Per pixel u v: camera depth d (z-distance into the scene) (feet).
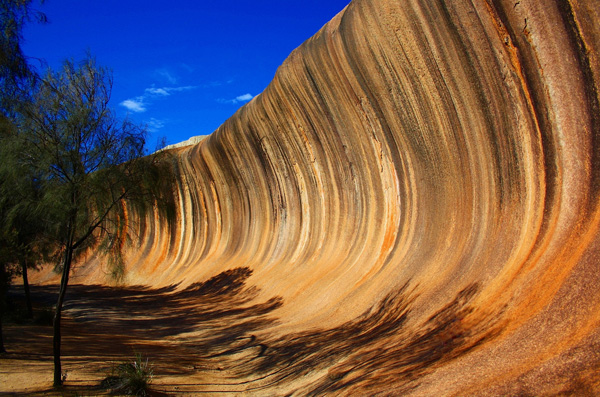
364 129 52.75
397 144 47.67
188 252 105.19
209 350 44.50
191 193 105.91
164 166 32.76
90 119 29.01
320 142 62.95
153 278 105.81
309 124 63.46
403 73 42.60
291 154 71.05
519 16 32.01
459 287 31.76
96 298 87.51
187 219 107.55
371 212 54.49
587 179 27.81
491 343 21.35
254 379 33.19
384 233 49.90
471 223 36.78
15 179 28.63
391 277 41.86
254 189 86.17
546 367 16.20
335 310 44.21
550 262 25.03
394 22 40.88
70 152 28.30
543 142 31.45
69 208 27.99
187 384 30.73
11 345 37.60
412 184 46.37
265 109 71.67
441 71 38.40
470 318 26.55
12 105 31.83
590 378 14.30
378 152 51.55
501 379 16.98
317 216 67.67
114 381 27.17
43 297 87.56
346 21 47.62
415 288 36.99
